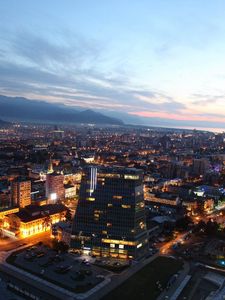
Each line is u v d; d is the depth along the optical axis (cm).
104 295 19862
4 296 19512
